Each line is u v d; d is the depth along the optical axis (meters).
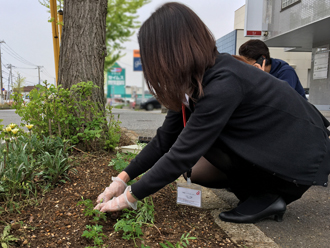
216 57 1.35
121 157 2.24
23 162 1.71
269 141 1.41
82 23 2.77
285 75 2.43
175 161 1.31
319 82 8.77
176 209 1.80
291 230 1.60
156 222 1.59
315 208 1.94
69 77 2.78
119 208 1.44
